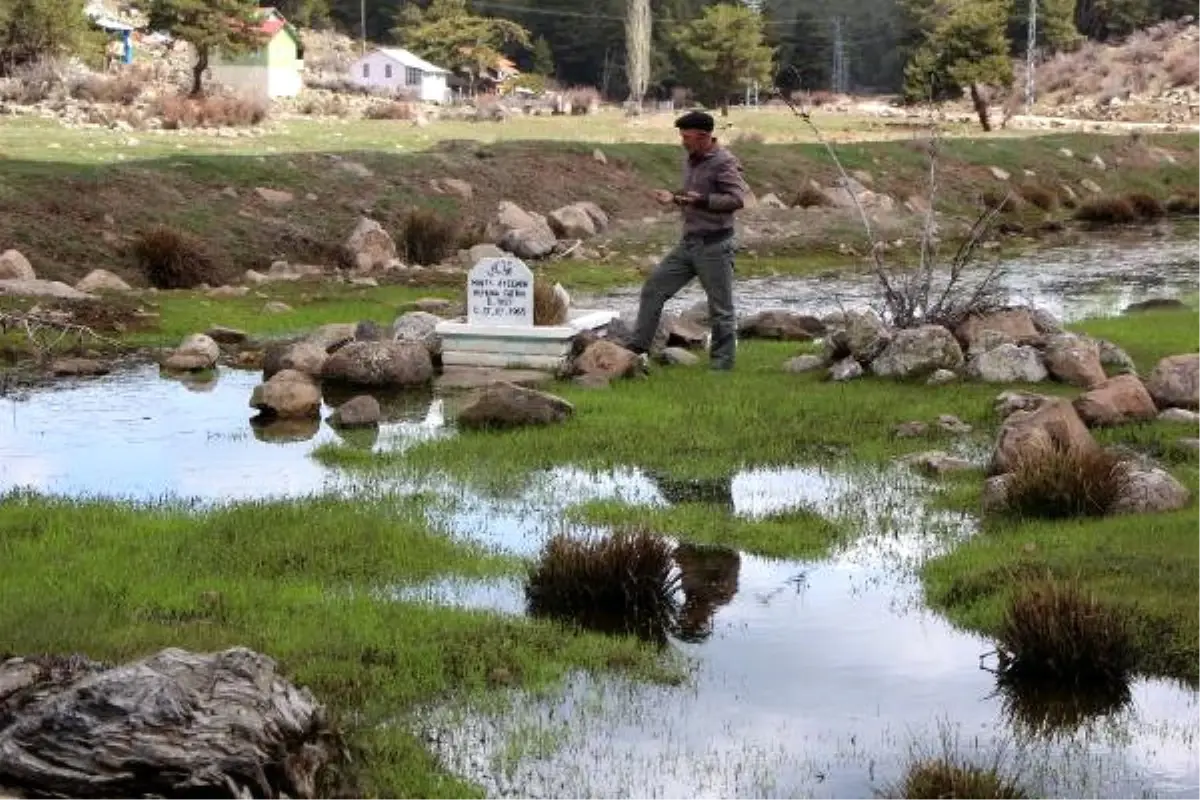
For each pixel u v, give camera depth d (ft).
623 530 25.84
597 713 19.38
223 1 169.48
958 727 19.03
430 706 19.45
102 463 34.63
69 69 180.34
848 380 43.27
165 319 57.98
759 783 17.22
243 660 15.84
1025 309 47.67
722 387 42.55
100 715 14.55
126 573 24.39
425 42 302.04
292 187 88.07
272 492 31.48
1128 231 118.01
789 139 156.56
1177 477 30.27
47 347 50.34
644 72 268.41
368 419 39.24
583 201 105.91
